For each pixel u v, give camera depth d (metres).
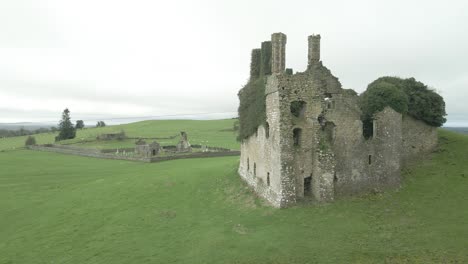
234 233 30.05
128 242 30.97
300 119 36.00
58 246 31.61
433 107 47.25
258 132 40.84
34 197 48.03
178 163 68.81
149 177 53.53
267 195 37.12
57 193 49.84
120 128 188.12
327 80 36.78
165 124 195.88
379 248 25.69
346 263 23.97
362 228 29.03
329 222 30.41
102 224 36.22
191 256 26.97
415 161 45.91
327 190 34.59
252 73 46.31
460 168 42.06
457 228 28.19
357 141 37.41
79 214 40.00
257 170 41.03
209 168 56.97
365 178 37.66
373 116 39.09
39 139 165.25
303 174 35.53
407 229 28.55
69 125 151.00
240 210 36.12
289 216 31.98
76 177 61.06
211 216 35.56
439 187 37.88
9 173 64.81
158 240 30.77
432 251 24.81
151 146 84.56
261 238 28.44
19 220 39.38
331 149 35.22
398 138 38.84
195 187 46.41
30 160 82.50
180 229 32.91
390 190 37.78
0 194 49.72
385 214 31.77
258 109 40.41
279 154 34.00
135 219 36.66
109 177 58.53
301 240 27.53
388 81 47.66
